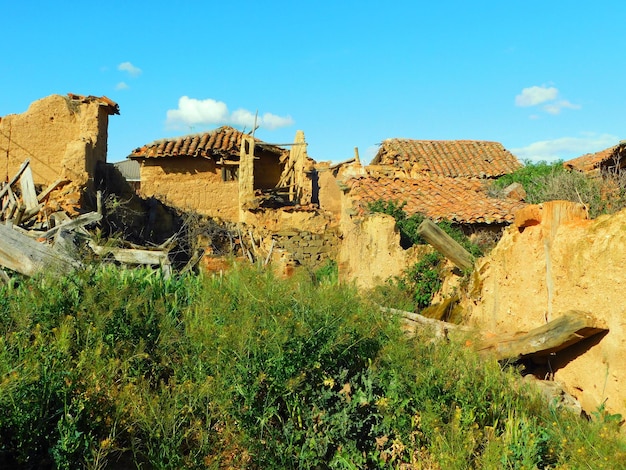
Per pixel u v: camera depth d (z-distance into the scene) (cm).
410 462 549
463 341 706
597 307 674
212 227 2325
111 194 2016
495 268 895
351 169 2548
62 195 1875
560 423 577
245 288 669
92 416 495
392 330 648
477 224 1686
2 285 877
